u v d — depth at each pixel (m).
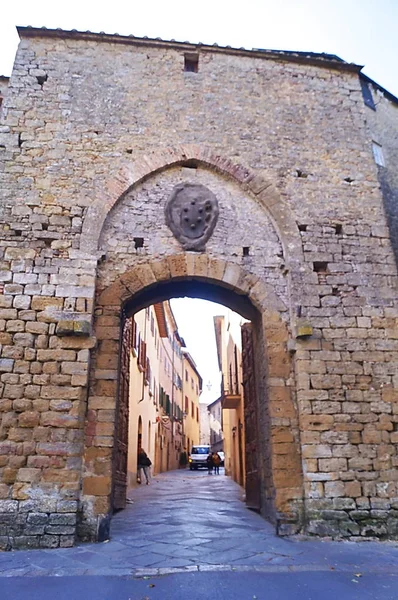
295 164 11.07
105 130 10.55
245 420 12.81
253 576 5.91
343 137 11.57
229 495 15.62
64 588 5.43
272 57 11.96
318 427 9.06
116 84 11.04
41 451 8.13
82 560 6.70
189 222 10.18
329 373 9.45
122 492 12.16
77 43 11.27
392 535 8.51
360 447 9.03
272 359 9.58
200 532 8.61
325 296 10.04
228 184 10.78
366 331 9.88
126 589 5.38
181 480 24.44
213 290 11.05
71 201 9.85
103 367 8.95
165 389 35.28
